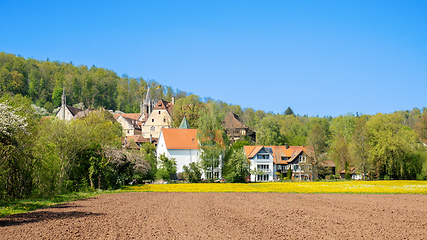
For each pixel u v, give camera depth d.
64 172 48.34
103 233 20.78
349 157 104.00
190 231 22.02
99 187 53.91
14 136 34.66
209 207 34.19
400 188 59.31
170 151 91.06
